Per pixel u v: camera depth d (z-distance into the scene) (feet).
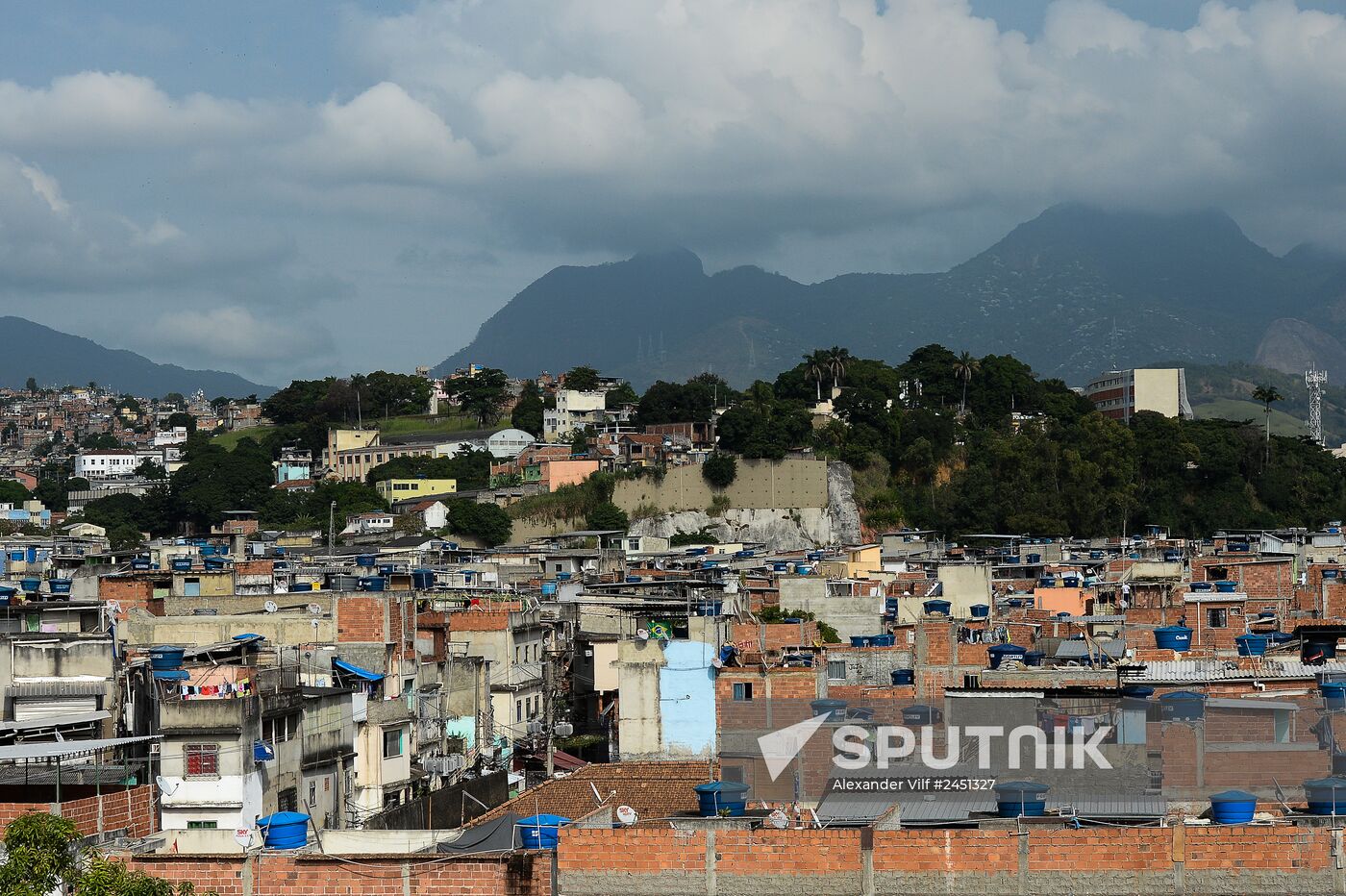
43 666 229.86
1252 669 211.82
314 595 325.42
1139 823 158.71
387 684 271.28
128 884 143.02
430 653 327.06
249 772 195.62
